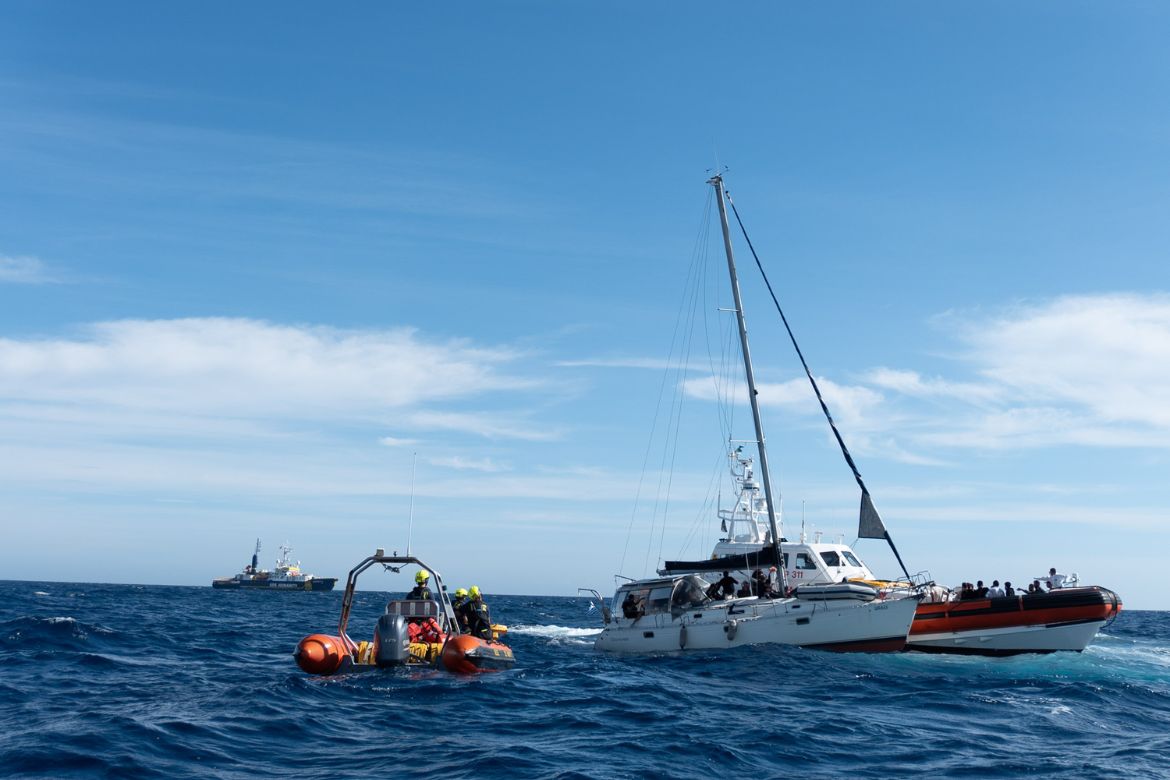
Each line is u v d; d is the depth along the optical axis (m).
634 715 14.00
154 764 9.99
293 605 70.38
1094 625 22.91
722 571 27.02
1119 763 11.34
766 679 18.83
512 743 11.56
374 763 10.37
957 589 25.05
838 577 26.52
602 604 27.28
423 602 18.23
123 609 48.31
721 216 27.73
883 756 11.61
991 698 16.58
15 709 13.35
